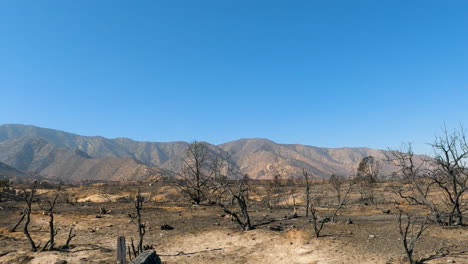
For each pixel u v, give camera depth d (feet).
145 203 107.14
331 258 38.27
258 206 96.32
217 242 48.39
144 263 31.37
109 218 70.79
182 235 53.31
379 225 53.72
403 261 35.22
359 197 109.50
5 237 51.70
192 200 105.50
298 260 38.63
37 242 49.39
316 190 136.36
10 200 114.01
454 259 34.65
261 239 48.29
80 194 158.40
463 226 49.34
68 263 39.11
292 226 54.95
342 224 55.52
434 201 78.79
